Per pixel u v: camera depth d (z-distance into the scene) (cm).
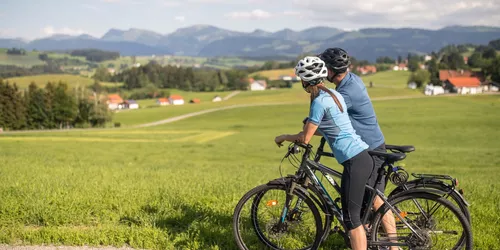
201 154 3478
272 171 1870
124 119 11062
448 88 16800
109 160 2684
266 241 465
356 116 447
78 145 3950
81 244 475
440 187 425
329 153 429
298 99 14750
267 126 7538
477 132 5600
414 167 2562
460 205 429
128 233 491
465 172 2138
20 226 516
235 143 4516
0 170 1155
